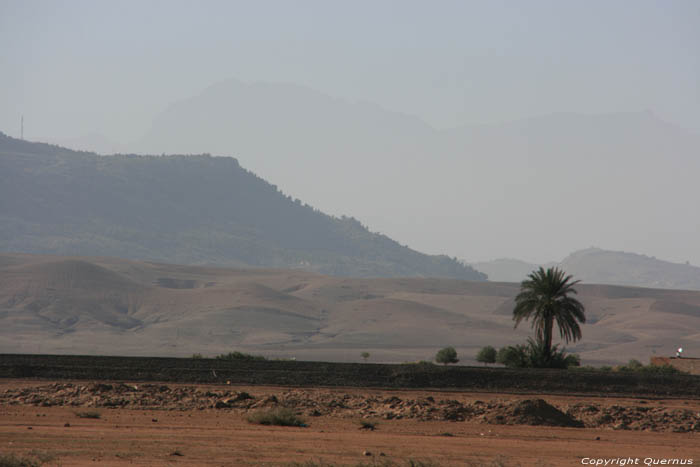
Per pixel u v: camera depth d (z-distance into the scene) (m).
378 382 137.00
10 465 53.31
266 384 132.50
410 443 73.75
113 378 129.62
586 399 129.12
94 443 65.94
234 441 70.38
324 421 90.94
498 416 96.12
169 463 57.97
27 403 98.94
